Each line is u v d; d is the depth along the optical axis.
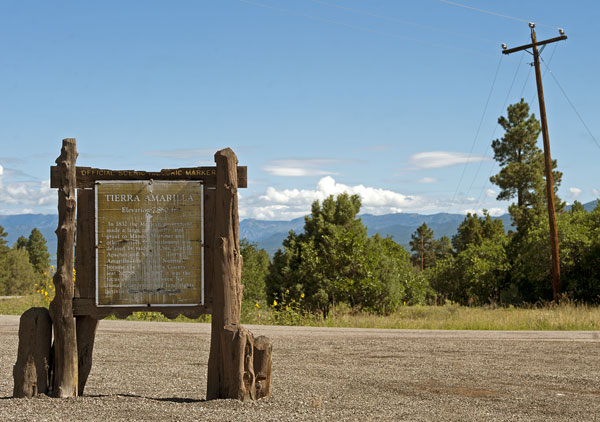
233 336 6.85
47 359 6.97
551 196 27.50
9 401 6.61
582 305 25.06
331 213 28.77
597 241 29.41
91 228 7.10
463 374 9.83
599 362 11.19
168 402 6.71
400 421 6.15
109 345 12.52
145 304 7.07
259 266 34.03
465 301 40.56
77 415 6.00
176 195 7.14
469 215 67.56
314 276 26.73
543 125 27.91
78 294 7.07
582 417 6.68
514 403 7.47
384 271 27.30
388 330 16.59
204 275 7.10
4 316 18.61
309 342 13.68
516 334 15.62
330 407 6.77
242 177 7.17
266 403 6.73
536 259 30.30
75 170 7.11
